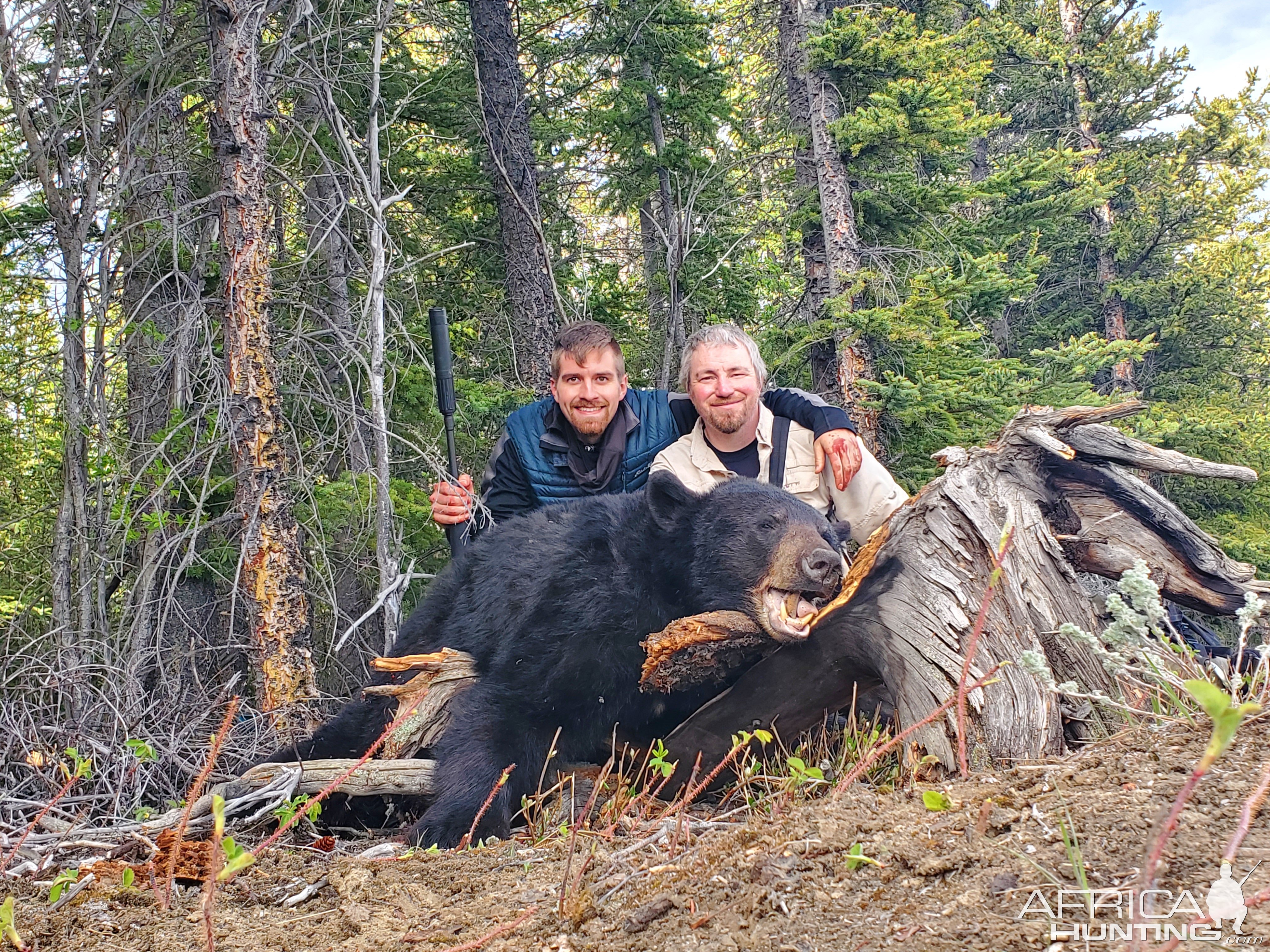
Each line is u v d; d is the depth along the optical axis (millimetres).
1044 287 26344
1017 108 26953
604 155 18609
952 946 2008
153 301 10531
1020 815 2555
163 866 3400
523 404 12656
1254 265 27734
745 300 16969
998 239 17766
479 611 4895
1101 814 2416
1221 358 25891
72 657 6816
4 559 10578
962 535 4062
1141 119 26078
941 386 12750
